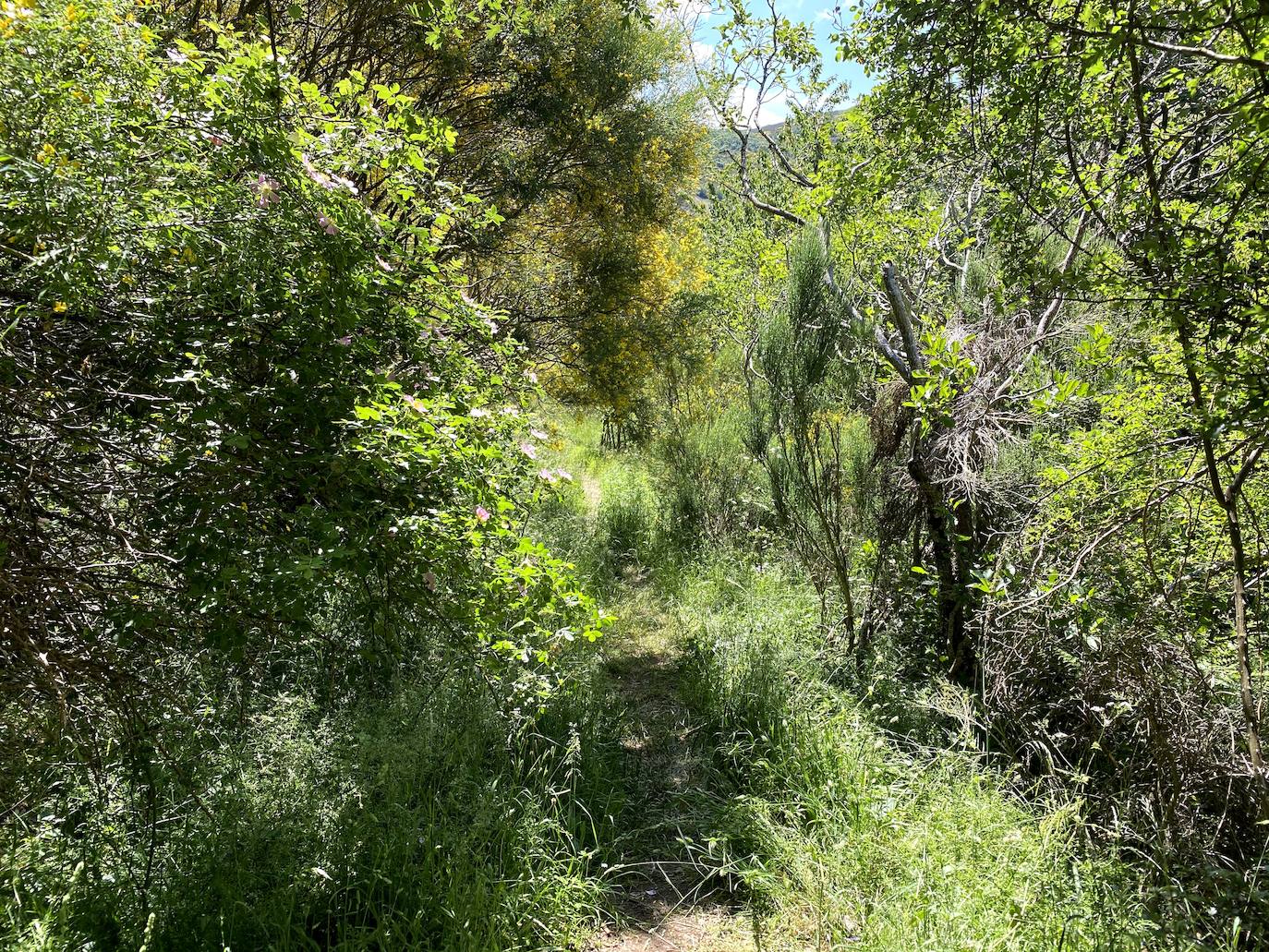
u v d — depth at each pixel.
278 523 2.33
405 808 3.30
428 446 2.23
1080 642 3.84
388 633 2.51
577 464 13.54
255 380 2.24
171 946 2.56
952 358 3.99
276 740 3.45
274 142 2.08
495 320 3.02
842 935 2.99
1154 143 3.15
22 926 2.37
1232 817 3.23
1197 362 2.72
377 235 2.36
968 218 5.87
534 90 8.19
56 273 1.81
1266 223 2.95
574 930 3.09
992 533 4.59
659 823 3.89
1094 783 3.77
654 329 9.74
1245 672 2.92
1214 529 3.39
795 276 5.56
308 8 6.32
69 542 2.40
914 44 3.22
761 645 5.32
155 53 2.42
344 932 2.79
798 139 8.91
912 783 3.75
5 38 1.86
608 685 5.14
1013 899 2.86
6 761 2.44
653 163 9.47
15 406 2.12
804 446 5.61
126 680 2.47
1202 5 2.57
